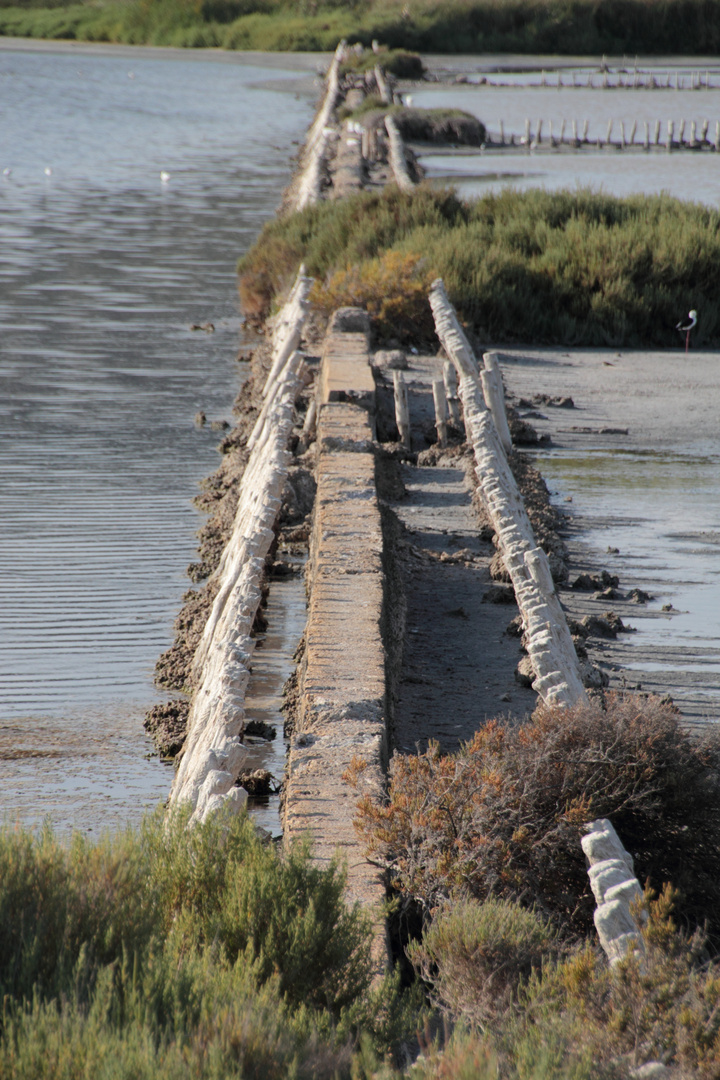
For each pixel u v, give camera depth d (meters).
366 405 66.00
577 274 106.56
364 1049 14.75
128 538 54.81
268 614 46.28
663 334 104.38
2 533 54.62
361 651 32.75
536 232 114.31
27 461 66.69
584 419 76.62
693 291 106.12
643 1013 15.93
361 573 39.75
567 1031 15.97
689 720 34.19
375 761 26.34
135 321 106.50
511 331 102.44
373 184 187.12
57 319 105.19
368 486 50.81
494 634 40.72
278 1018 14.87
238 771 28.48
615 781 23.73
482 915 19.47
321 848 22.92
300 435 68.88
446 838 22.72
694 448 70.25
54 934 15.53
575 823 22.69
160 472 66.06
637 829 24.02
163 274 127.06
